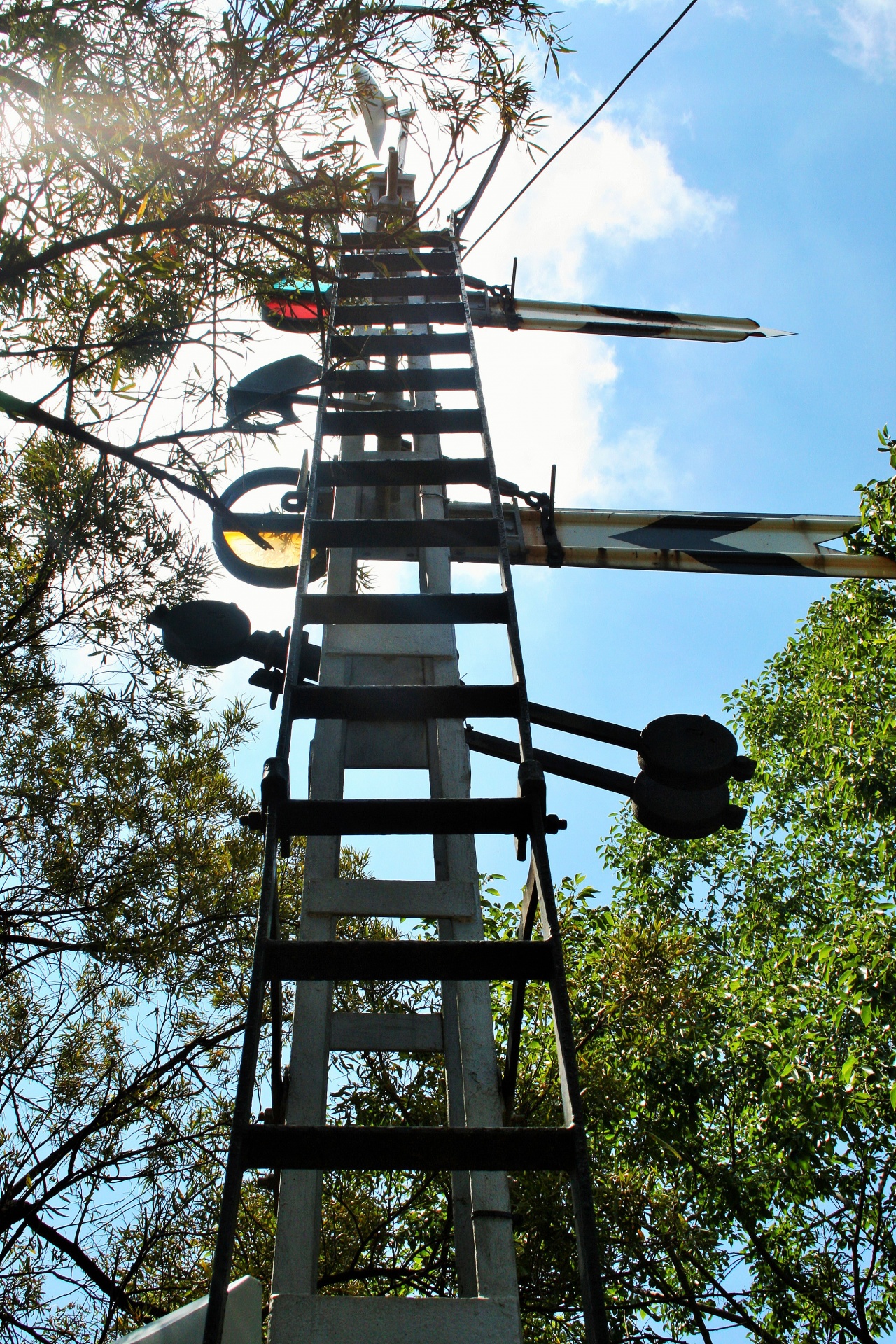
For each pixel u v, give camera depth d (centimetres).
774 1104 830
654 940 720
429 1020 296
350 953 191
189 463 316
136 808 502
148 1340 182
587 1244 159
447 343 416
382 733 343
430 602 274
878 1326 824
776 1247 877
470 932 299
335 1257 564
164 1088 501
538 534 521
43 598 380
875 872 1157
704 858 1344
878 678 1077
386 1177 599
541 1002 705
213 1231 491
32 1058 461
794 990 878
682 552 530
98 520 343
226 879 550
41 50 261
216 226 297
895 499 864
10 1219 430
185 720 458
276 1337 209
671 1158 777
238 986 544
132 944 460
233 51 271
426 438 436
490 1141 170
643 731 396
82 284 302
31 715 458
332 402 411
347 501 415
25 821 461
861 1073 774
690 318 720
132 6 271
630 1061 762
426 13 297
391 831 220
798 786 1361
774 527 555
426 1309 215
